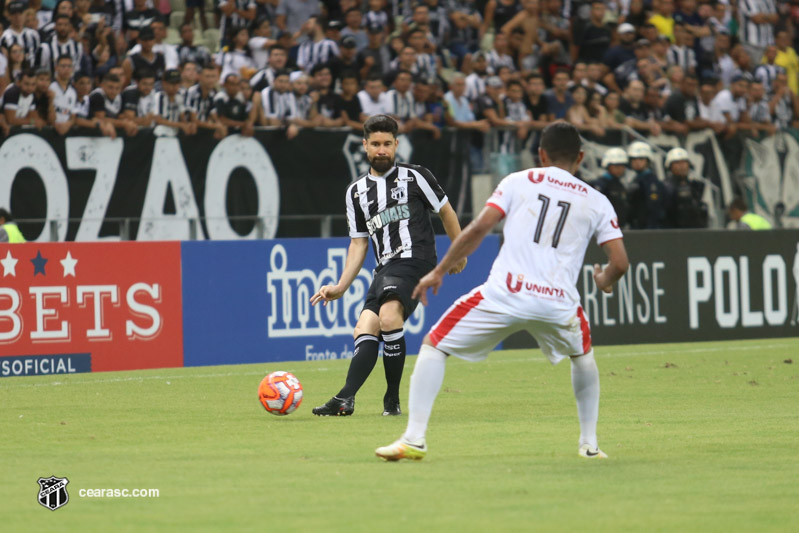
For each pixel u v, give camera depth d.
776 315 54.03
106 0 52.69
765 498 16.50
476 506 15.82
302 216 48.09
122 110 47.53
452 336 19.12
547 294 18.86
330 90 52.25
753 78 65.88
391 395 27.14
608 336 50.00
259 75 50.62
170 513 15.38
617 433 23.88
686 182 54.66
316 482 17.75
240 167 47.56
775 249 54.00
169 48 52.09
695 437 23.22
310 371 40.06
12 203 43.88
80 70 49.19
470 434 23.58
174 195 46.38
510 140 52.72
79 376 38.88
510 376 37.75
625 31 62.00
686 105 59.91
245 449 21.42
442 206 27.44
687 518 15.06
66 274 39.94
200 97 49.16
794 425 25.27
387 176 27.17
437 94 54.41
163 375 39.06
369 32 56.00
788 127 62.12
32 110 44.97
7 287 38.91
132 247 41.16
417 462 19.78
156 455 20.72
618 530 14.34
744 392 32.72
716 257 52.53
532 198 18.95
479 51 60.38
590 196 19.20
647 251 50.94
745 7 70.44
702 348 48.91
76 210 44.81
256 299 43.56
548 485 17.47
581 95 56.25
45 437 23.38
